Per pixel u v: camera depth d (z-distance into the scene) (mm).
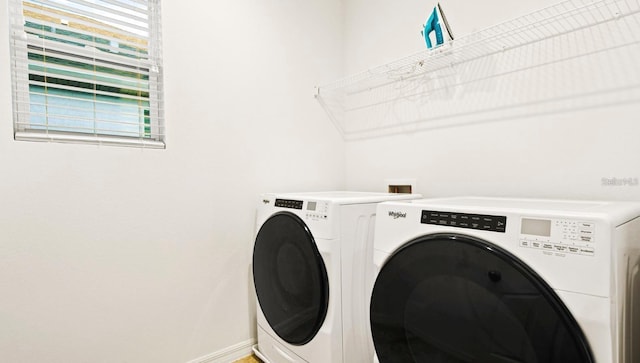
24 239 1290
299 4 2150
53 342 1344
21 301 1282
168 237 1630
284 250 1566
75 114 1444
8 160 1264
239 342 1865
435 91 1828
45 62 1368
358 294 1394
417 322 997
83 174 1413
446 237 921
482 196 1607
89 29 1468
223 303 1808
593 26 1274
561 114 1365
